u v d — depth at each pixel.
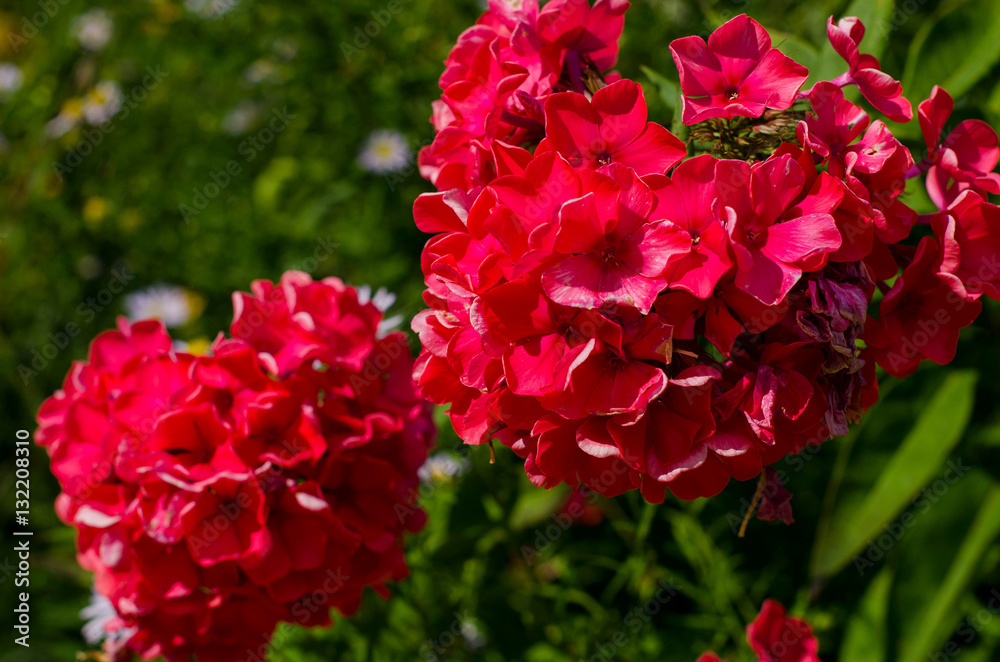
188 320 0.84
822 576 0.47
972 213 0.36
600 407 0.36
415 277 0.69
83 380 0.45
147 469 0.41
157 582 0.42
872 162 0.36
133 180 0.92
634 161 0.37
